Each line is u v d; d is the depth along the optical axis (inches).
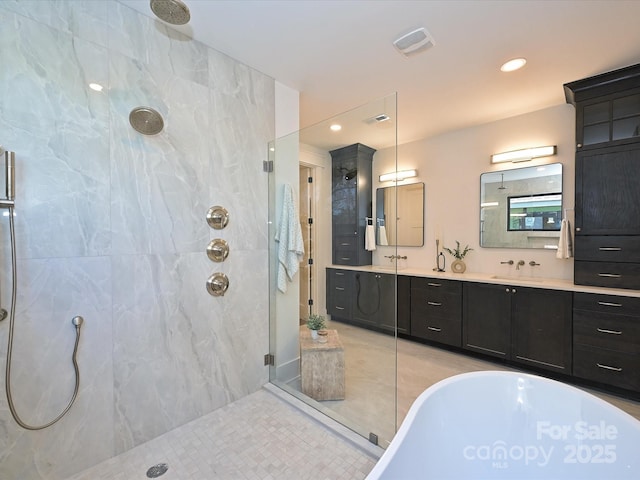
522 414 55.9
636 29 71.2
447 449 52.4
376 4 63.9
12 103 52.6
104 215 63.2
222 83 82.6
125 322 66.3
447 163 145.6
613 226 92.5
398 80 96.3
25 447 54.8
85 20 59.9
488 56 83.0
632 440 44.9
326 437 71.2
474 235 137.6
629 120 89.7
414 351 127.8
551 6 64.1
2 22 51.4
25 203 54.2
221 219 82.6
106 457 63.6
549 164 118.0
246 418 78.5
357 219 87.4
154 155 70.3
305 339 94.0
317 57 84.4
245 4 63.6
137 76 67.0
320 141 92.4
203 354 79.7
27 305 54.6
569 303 97.0
